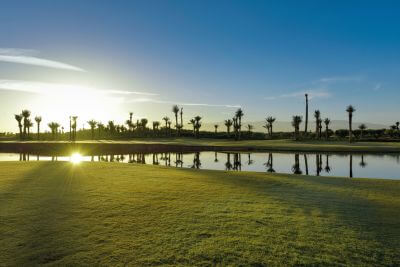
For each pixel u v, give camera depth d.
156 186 11.85
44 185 11.80
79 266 5.21
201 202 9.38
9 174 14.71
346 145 55.09
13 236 6.41
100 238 6.36
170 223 7.33
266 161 34.06
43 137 145.38
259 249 5.95
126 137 127.62
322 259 5.58
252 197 10.23
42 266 5.20
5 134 154.00
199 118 112.62
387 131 102.44
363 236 6.69
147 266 5.23
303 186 12.61
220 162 33.94
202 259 5.50
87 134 151.75
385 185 13.05
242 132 127.56
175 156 42.22
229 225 7.25
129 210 8.34
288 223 7.48
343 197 10.49
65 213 7.99
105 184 12.15
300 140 82.12
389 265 5.42
